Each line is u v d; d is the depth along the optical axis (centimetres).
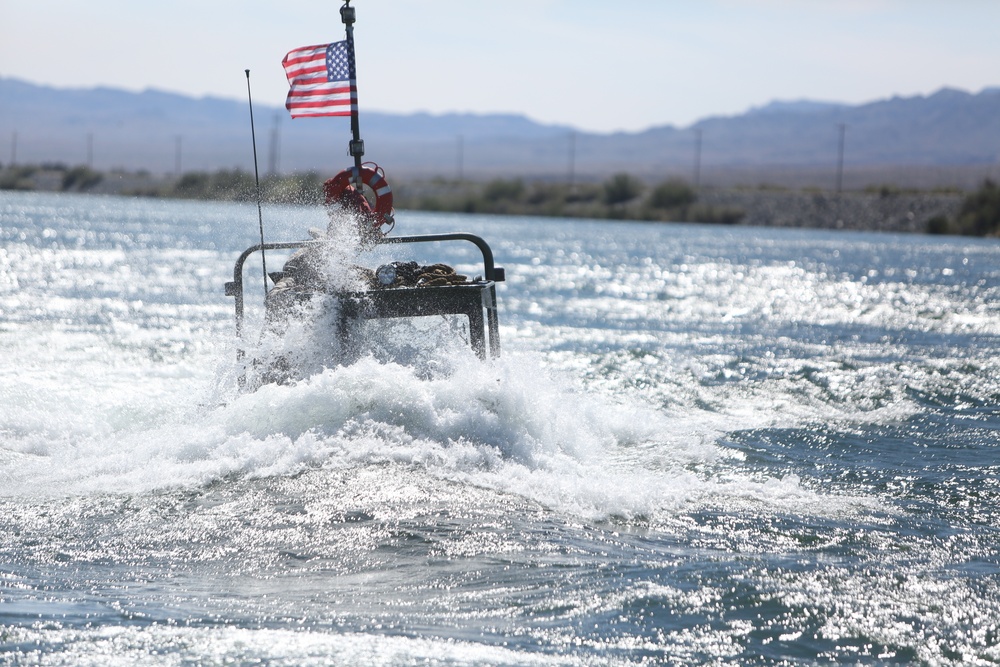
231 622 2233
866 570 2605
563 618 2288
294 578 2466
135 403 4228
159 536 2697
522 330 8006
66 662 2044
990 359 6612
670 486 3303
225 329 7300
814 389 5238
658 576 2520
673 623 2277
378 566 2536
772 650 2167
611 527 2864
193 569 2506
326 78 4225
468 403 3462
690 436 4094
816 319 9775
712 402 4862
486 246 4188
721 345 7375
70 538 2680
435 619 2269
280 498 2941
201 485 3047
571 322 8931
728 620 2297
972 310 10850
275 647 2120
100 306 8794
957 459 3809
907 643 2214
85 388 4603
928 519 3062
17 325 7169
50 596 2347
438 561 2567
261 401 3441
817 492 3325
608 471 3462
